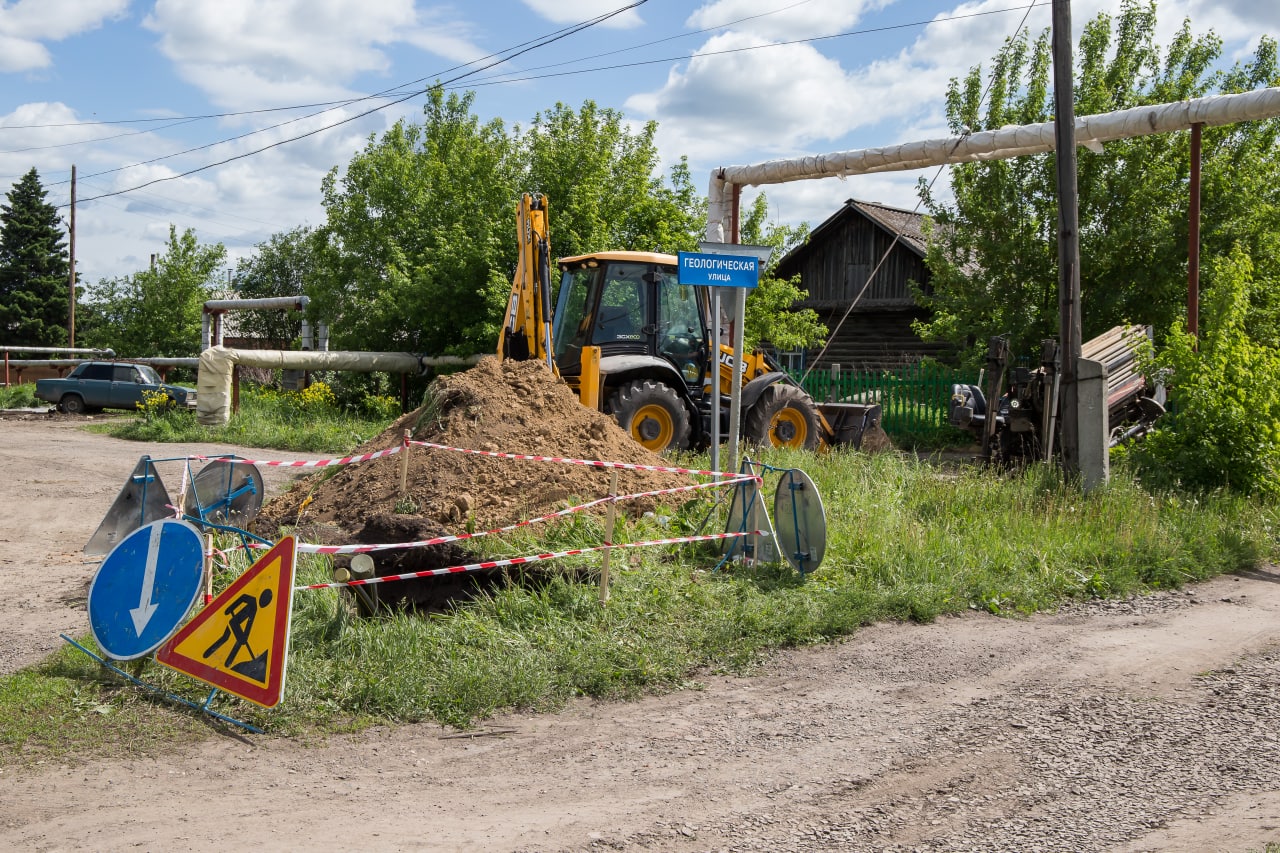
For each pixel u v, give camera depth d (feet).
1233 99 42.06
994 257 66.85
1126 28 65.92
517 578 23.44
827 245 99.60
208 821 13.50
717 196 57.98
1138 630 23.86
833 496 33.55
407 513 25.89
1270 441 38.27
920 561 27.45
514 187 82.43
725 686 19.76
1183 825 13.60
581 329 43.98
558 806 14.25
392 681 18.16
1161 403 48.19
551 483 27.50
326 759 15.80
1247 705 18.56
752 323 81.66
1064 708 18.47
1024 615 25.23
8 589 25.46
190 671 17.65
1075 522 32.19
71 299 149.59
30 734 16.07
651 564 25.32
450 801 14.39
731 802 14.46
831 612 23.52
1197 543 31.22
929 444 65.21
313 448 62.75
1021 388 45.60
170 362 106.93
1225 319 39.96
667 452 39.45
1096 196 63.21
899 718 17.97
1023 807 14.26
